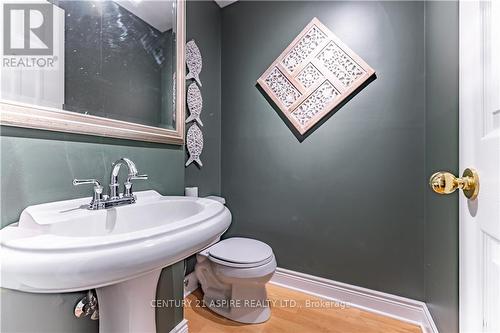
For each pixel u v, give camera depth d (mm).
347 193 1424
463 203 538
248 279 1182
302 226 1562
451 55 857
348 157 1419
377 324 1235
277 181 1647
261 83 1667
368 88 1363
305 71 1524
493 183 410
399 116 1290
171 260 506
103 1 899
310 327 1216
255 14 1729
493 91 418
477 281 470
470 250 500
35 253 413
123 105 958
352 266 1409
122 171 922
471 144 494
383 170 1331
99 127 836
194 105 1584
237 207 1806
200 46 1667
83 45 828
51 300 683
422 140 1239
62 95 759
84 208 731
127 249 444
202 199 948
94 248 427
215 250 1316
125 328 692
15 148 631
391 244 1312
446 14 909
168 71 1164
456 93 808
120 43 957
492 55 423
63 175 734
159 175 1084
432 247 1104
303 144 1553
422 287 1235
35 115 669
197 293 1541
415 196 1257
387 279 1319
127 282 675
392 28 1303
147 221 856
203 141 1695
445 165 922
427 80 1188
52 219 620
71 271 401
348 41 1409
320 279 1496
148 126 1041
